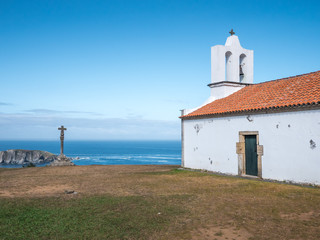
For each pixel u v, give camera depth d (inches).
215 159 669.3
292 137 500.4
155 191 440.8
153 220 291.4
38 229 266.7
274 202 362.0
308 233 253.0
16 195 413.4
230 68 800.3
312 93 506.0
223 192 428.1
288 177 505.7
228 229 266.5
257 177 565.0
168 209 331.9
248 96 671.8
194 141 739.4
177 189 456.4
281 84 654.5
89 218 297.4
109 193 425.1
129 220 291.4
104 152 7691.9
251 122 578.6
